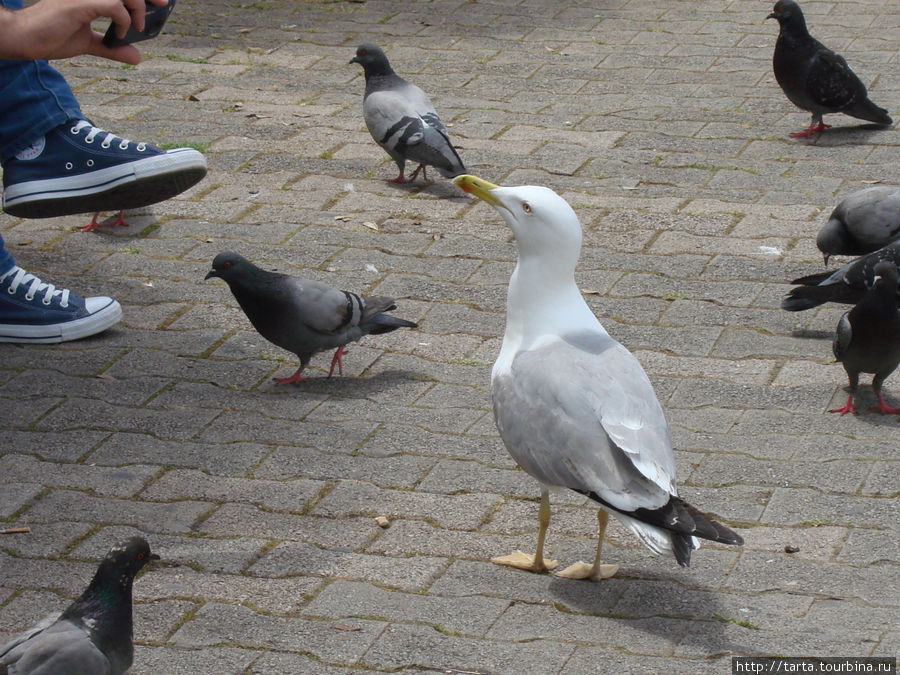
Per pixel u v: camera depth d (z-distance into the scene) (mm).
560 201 5238
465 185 5414
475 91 11742
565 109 11242
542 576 5207
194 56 12773
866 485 5812
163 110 11258
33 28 5426
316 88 11883
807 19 13617
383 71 9844
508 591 5090
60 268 8383
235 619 4895
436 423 6484
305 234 8875
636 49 12891
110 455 6176
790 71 10398
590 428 4816
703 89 11711
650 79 12000
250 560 5309
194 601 5020
